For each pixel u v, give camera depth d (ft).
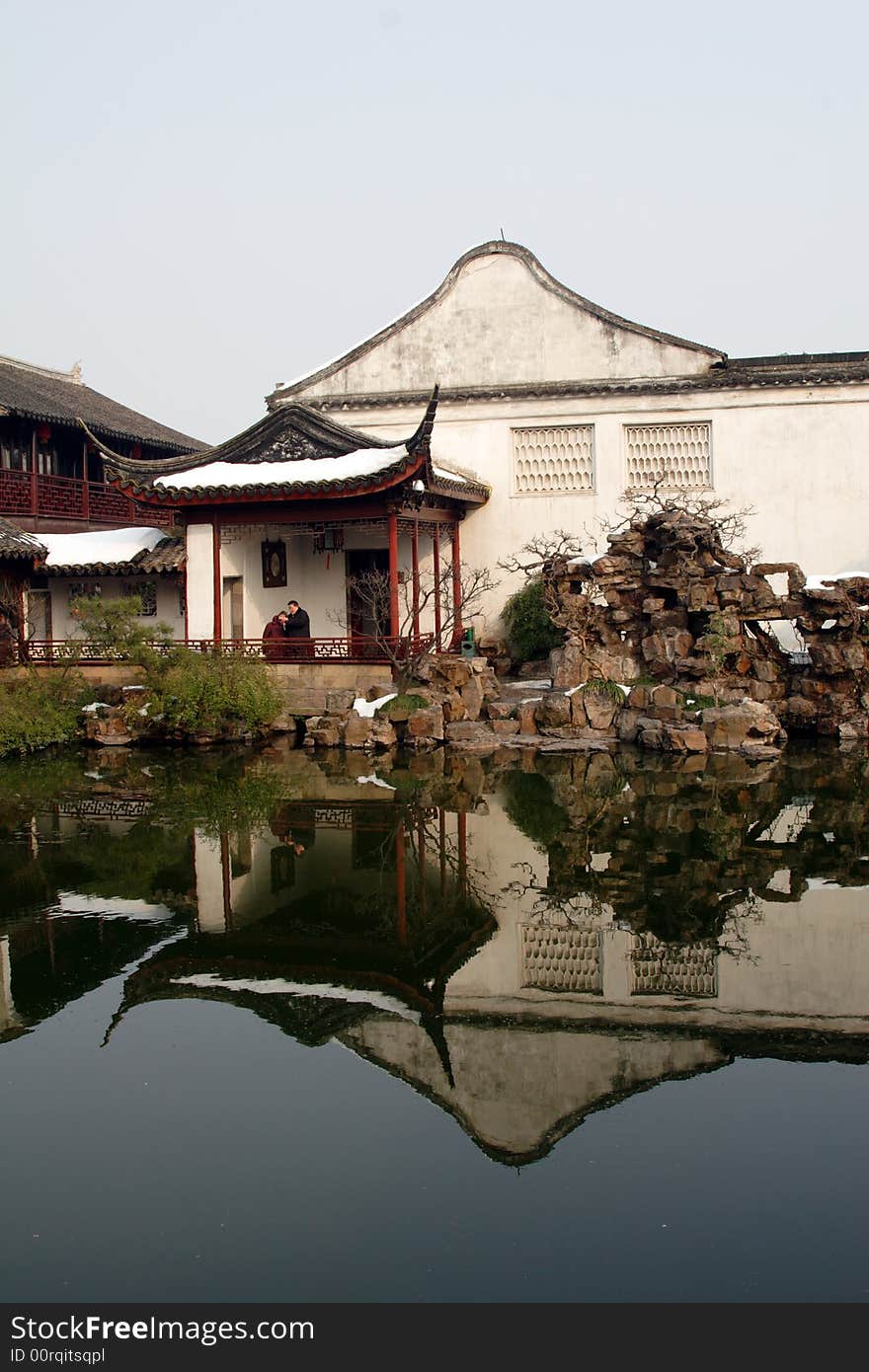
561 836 52.70
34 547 97.40
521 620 100.89
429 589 104.47
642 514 102.17
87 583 101.35
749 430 100.63
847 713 79.41
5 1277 22.22
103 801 62.34
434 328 106.22
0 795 64.69
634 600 85.35
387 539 98.63
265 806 60.34
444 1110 28.04
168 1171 25.71
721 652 79.87
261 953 38.42
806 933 39.06
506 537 104.99
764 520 100.68
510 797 61.57
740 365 103.76
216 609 88.89
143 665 84.48
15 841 53.52
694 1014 32.89
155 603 100.17
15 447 110.93
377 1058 30.89
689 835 52.24
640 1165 25.38
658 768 69.31
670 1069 29.63
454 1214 23.86
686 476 102.22
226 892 45.01
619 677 83.66
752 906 41.98
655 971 36.09
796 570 82.48
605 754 74.90
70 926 41.32
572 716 80.84
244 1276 22.06
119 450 128.67
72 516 116.06
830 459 99.40
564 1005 33.65
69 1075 30.22
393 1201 24.38
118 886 46.06
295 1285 21.77
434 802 60.49
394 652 84.64
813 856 48.39
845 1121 26.91
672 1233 22.95
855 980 34.99
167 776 70.18
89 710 85.51
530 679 100.42
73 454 120.88
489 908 42.50
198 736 82.48
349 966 37.09
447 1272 21.99
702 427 101.76
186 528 91.50
